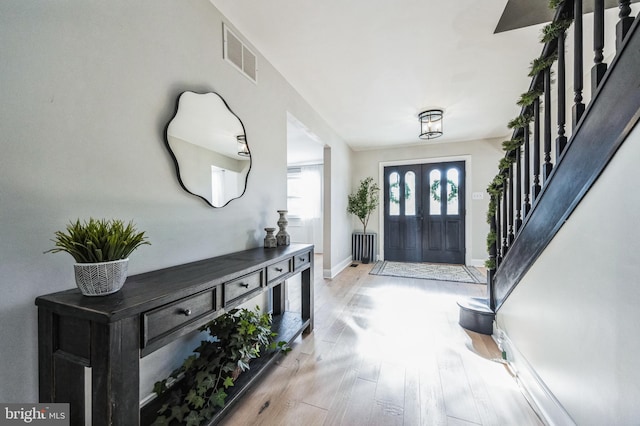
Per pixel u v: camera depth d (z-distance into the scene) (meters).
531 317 1.41
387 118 3.46
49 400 0.84
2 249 0.80
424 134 3.39
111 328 0.74
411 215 4.97
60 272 0.93
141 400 1.21
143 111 1.20
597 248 0.91
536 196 1.44
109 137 1.07
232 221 1.76
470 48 2.01
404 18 1.69
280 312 2.19
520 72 2.34
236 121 1.75
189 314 1.00
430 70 2.31
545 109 1.37
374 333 2.09
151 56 1.23
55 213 0.91
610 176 0.85
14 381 0.82
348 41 1.92
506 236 1.96
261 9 1.61
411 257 4.97
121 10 1.10
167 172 1.31
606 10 1.66
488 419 1.23
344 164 4.60
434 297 2.96
